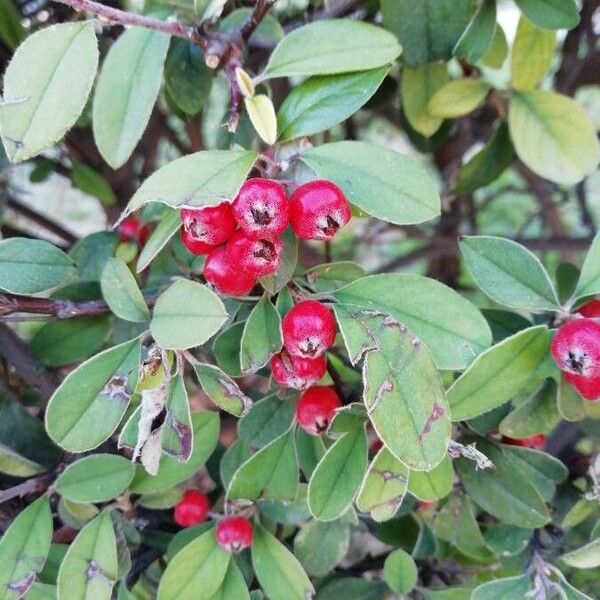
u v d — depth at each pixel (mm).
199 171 64
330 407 83
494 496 91
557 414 86
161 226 75
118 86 89
